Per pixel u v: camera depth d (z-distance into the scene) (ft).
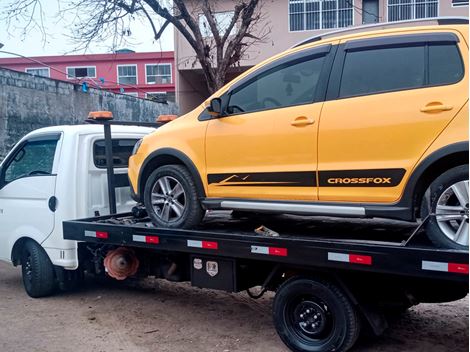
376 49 14.30
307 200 14.82
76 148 21.59
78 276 22.20
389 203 13.47
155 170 18.08
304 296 15.33
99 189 22.25
